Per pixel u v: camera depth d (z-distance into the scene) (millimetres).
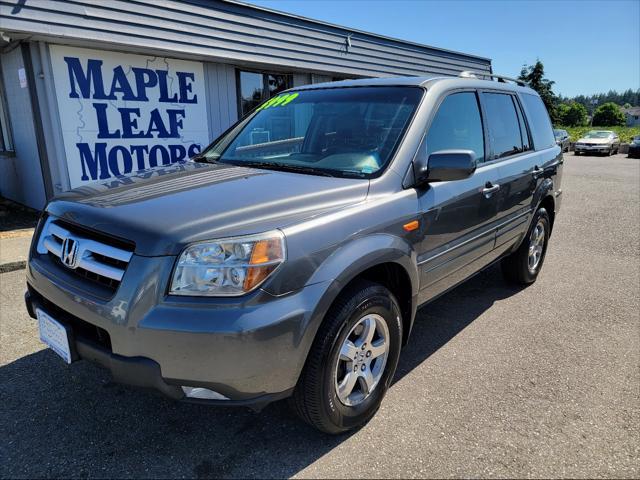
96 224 2227
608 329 3906
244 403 2088
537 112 4918
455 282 3484
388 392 2965
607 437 2547
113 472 2297
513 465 2336
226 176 2768
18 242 6227
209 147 3730
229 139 3693
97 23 6996
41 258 2582
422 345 3607
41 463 2354
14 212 8266
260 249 2023
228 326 1941
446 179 2758
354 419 2527
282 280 2059
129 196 2461
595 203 10312
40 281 2457
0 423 2654
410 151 2867
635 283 5059
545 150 4801
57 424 2654
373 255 2416
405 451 2432
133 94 8117
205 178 2738
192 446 2479
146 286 1987
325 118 3299
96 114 7711
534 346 3598
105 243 2201
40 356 3389
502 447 2465
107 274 2125
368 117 3152
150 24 7633
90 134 7691
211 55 8562
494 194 3617
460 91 3498
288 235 2115
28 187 8461
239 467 2326
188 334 1938
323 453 2424
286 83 10898
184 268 1977
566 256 6098
